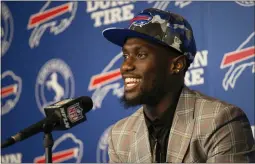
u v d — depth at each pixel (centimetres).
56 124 179
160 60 200
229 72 340
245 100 336
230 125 196
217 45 343
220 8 345
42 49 381
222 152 193
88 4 373
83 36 373
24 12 387
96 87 368
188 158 196
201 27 348
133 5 364
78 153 368
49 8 381
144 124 209
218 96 341
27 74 384
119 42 212
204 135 196
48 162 176
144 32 199
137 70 199
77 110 185
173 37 201
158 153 203
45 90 380
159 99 203
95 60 369
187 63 208
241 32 340
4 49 390
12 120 386
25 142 382
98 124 366
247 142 197
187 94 206
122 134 217
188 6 352
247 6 340
